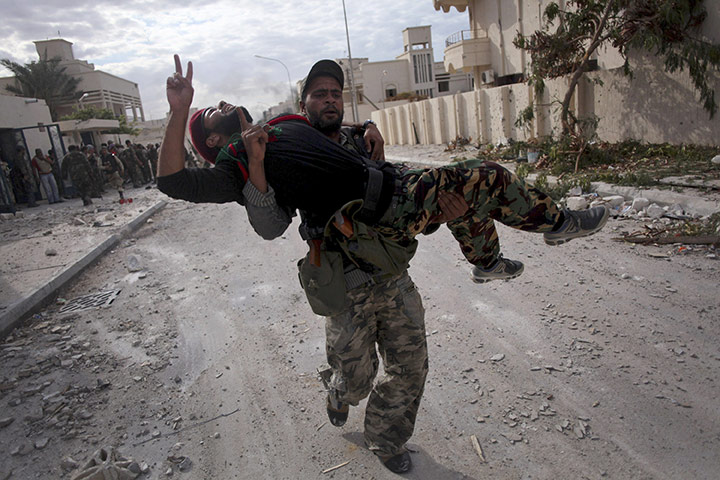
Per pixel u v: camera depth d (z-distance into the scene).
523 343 3.53
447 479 2.40
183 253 7.09
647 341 3.37
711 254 4.65
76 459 2.74
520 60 18.19
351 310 2.13
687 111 9.28
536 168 10.36
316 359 3.65
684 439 2.48
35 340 4.38
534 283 4.54
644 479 2.27
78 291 5.79
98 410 3.21
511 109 14.41
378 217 1.94
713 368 2.99
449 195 1.96
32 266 6.59
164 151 1.72
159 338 4.22
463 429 2.73
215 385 3.42
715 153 8.37
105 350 4.07
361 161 1.98
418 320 2.24
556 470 2.38
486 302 4.28
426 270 5.25
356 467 2.54
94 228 9.30
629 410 2.72
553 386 3.01
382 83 54.78
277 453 2.70
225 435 2.88
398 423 2.44
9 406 3.32
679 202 6.14
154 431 2.95
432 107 20.08
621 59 11.26
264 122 2.05
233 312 4.66
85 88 46.25
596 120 10.21
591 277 4.52
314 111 2.10
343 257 2.09
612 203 6.71
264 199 1.89
